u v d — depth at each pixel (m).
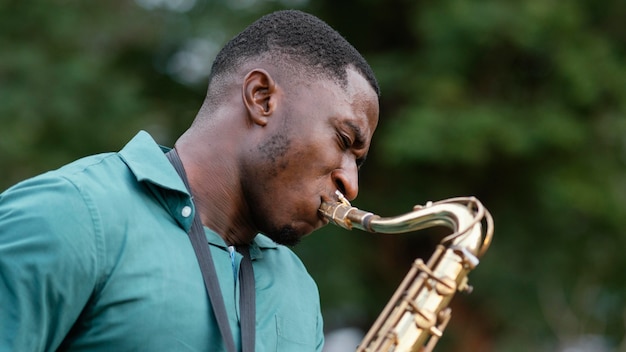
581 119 14.38
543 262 15.10
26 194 2.86
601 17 15.00
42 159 13.73
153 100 15.63
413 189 14.89
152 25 15.17
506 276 14.98
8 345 2.66
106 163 3.05
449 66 13.97
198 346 2.88
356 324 16.89
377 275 15.62
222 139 3.23
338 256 14.48
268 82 3.23
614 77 14.24
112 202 2.90
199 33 14.92
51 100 13.98
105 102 14.47
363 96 3.31
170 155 3.20
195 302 2.91
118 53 15.79
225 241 3.22
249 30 3.40
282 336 3.23
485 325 15.38
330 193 3.26
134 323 2.80
